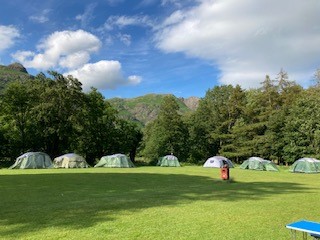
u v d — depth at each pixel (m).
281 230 9.70
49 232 9.23
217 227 10.01
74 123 58.66
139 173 34.19
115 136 67.31
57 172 34.75
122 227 9.85
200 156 74.19
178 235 9.05
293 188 20.92
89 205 13.55
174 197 16.25
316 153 55.44
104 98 68.50
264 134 66.62
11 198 15.51
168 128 70.38
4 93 58.62
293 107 61.06
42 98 57.03
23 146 57.88
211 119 73.56
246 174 34.81
